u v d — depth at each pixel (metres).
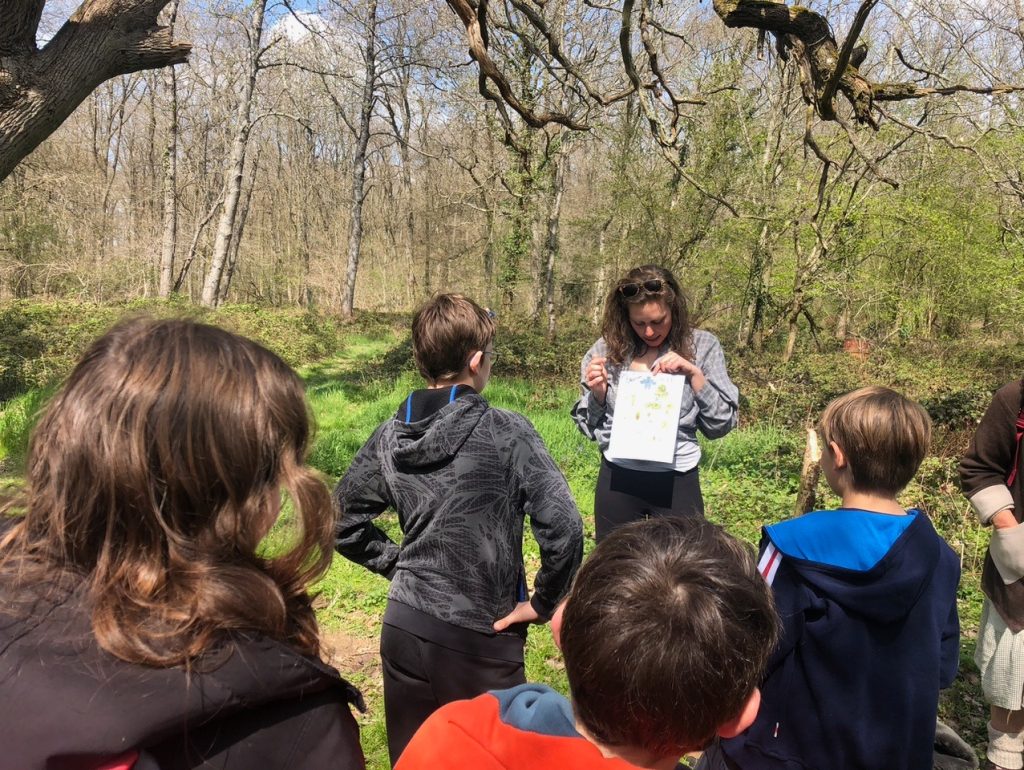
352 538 2.12
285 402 0.96
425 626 1.88
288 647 0.87
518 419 1.97
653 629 0.93
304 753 0.89
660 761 0.99
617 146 17.12
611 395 3.03
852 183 13.16
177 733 0.78
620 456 2.78
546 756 0.95
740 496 5.98
